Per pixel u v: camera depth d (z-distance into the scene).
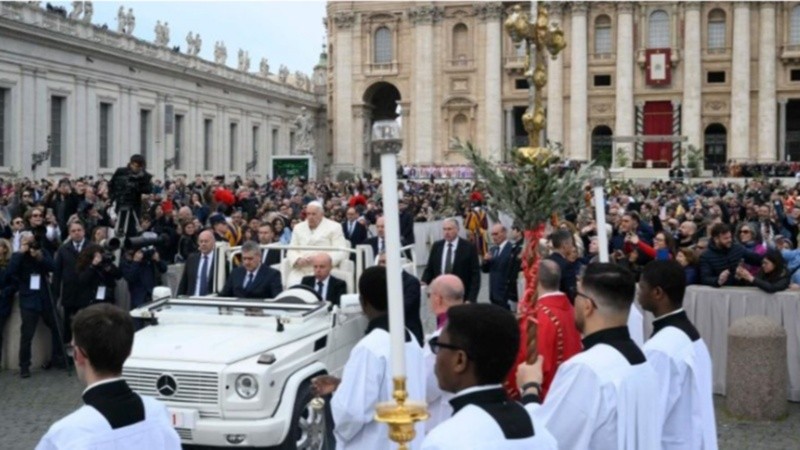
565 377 5.05
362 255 12.74
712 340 13.58
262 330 10.48
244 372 9.42
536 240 7.97
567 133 81.19
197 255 14.27
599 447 4.98
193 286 14.04
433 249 15.73
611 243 16.73
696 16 78.25
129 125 60.25
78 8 54.97
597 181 7.14
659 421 5.27
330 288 11.96
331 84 91.69
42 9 50.78
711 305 13.53
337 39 88.00
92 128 55.75
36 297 15.51
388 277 4.32
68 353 16.27
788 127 83.50
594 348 5.18
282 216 23.33
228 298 11.50
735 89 77.56
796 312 13.07
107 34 57.84
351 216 22.73
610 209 21.27
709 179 65.75
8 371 15.95
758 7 77.81
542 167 8.02
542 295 7.39
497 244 15.83
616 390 4.96
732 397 12.48
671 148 77.62
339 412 6.33
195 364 9.51
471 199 33.94
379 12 86.38
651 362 6.10
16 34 48.16
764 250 14.45
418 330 11.28
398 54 86.62
